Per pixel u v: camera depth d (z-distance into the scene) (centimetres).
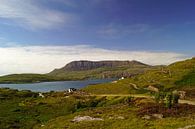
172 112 6969
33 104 14625
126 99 11831
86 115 8262
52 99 15962
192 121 5616
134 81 19788
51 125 7869
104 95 14888
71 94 17862
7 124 9638
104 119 7125
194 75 17300
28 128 8856
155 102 9188
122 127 5800
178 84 16162
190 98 10975
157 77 19175
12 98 17700
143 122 6044
